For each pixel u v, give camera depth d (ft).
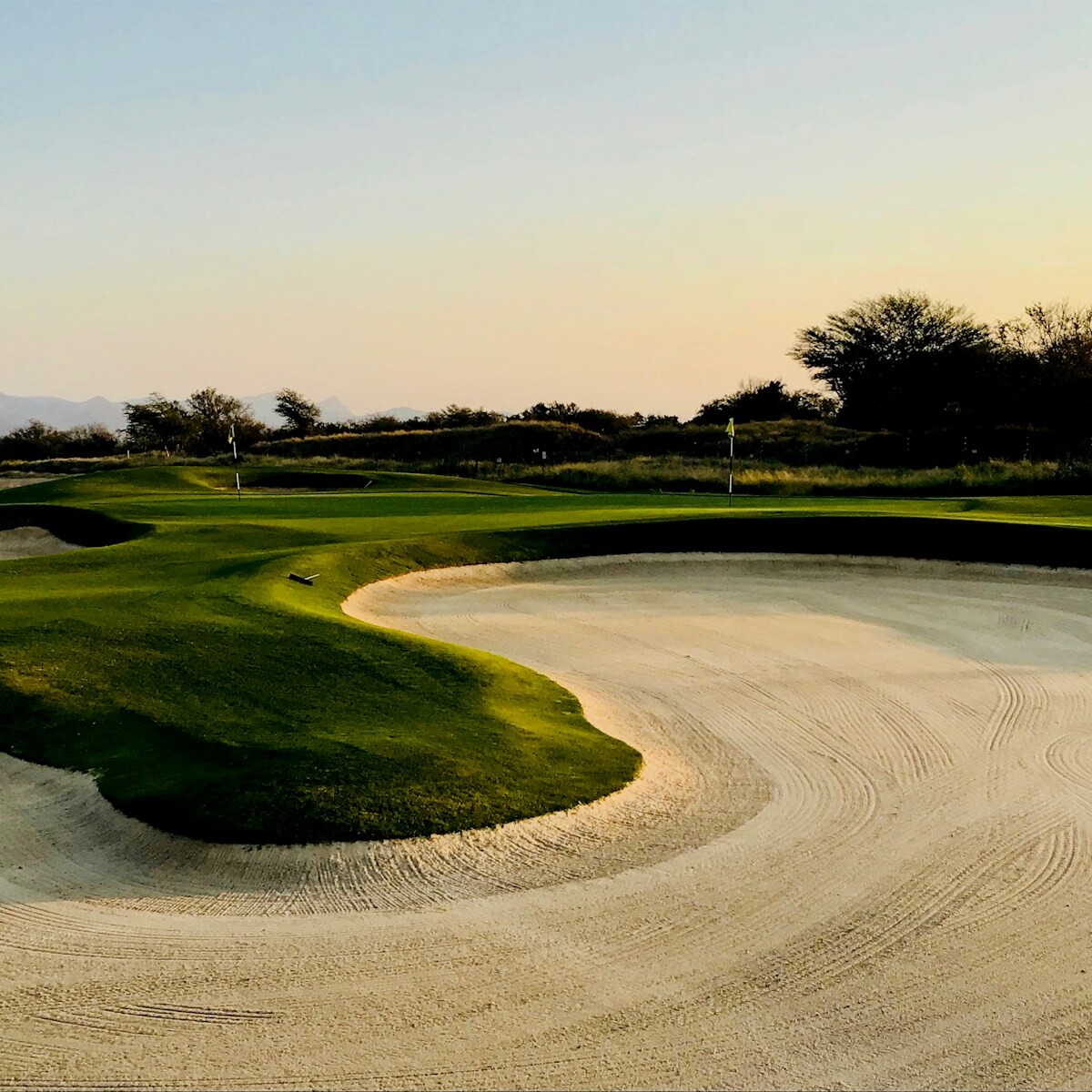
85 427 426.51
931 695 56.24
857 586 85.51
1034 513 119.65
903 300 333.83
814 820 38.78
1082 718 52.44
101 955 29.37
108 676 52.75
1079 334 287.48
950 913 31.48
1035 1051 24.79
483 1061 24.45
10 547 115.85
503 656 64.08
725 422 332.19
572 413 357.20
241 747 42.86
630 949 29.19
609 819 37.81
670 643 67.67
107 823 37.83
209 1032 25.67
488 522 107.76
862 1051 24.75
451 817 36.50
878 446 246.47
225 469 197.26
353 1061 24.50
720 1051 24.76
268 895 32.58
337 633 60.34
